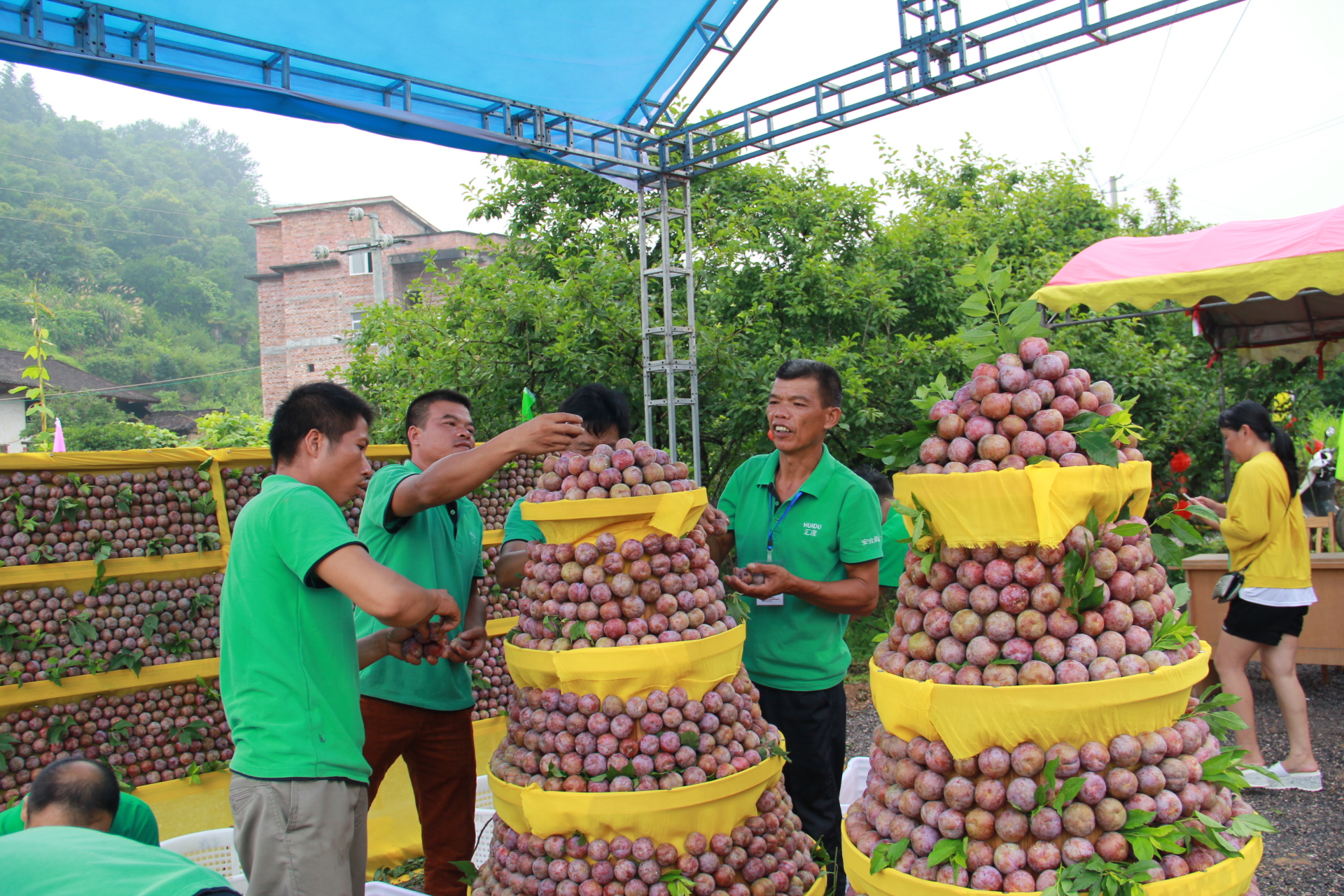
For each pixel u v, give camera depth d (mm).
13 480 3881
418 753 2928
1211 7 4059
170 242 65125
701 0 4969
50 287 52406
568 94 5574
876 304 8320
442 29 4551
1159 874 1570
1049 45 4496
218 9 4078
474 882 2609
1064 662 1647
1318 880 3455
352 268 27859
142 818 2129
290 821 1985
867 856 1814
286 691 2049
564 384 7641
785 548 2965
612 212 10281
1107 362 9219
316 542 2047
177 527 4180
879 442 1965
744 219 8906
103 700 3967
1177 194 16703
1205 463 10195
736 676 2615
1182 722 1735
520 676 2457
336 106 4680
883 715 1856
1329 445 6551
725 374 7559
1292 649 4355
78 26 3861
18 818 2125
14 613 3803
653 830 2211
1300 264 5328
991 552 1726
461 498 3285
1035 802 1601
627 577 2346
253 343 60656
